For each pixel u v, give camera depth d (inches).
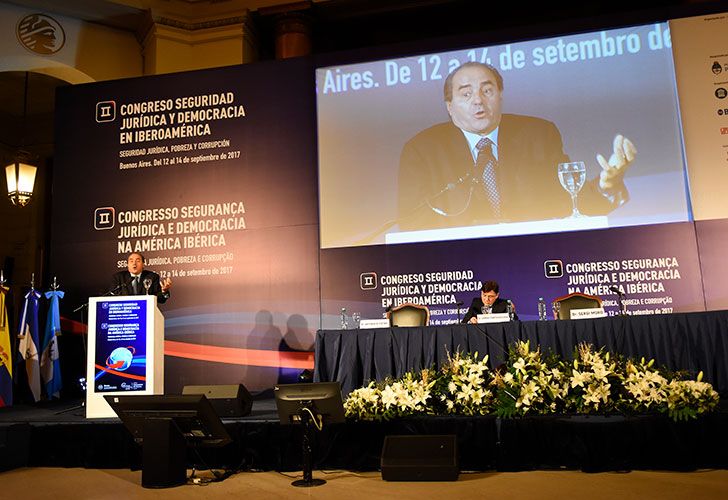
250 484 142.6
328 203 268.8
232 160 275.3
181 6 322.3
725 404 149.6
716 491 121.2
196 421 142.6
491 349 164.6
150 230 275.3
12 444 163.8
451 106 267.3
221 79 279.7
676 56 253.8
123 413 145.3
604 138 254.5
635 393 142.1
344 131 272.1
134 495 135.3
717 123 248.4
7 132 398.6
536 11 331.9
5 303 246.5
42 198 401.7
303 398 144.4
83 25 318.7
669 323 159.3
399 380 161.8
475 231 258.8
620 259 247.4
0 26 298.0
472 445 147.1
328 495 129.8
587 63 259.4
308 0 319.3
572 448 142.4
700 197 245.8
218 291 269.1
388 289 260.8
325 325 261.7
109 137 282.2
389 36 350.6
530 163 258.8
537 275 252.1
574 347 160.1
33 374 252.4
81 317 271.7
